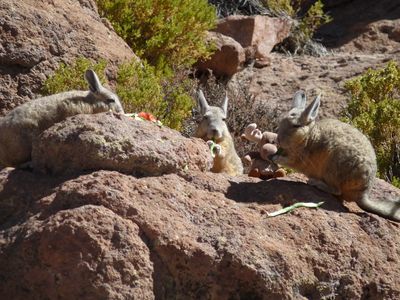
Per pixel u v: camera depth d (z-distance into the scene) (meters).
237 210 3.02
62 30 4.42
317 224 3.05
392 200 3.23
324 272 2.97
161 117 4.56
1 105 4.19
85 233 2.80
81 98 3.42
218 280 2.87
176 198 2.98
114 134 3.01
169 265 2.87
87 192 2.89
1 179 3.07
